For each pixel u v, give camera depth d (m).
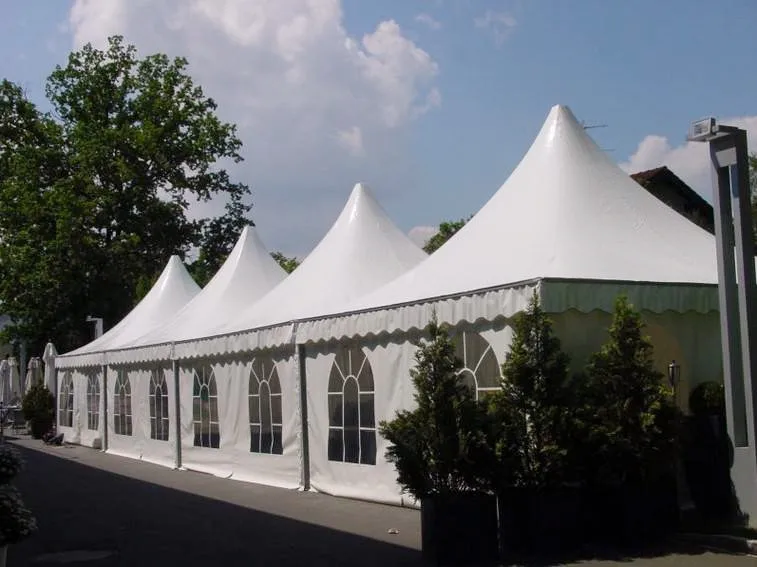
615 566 6.82
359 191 14.29
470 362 8.77
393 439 7.45
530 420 7.38
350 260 13.15
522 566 6.93
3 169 37.03
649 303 8.32
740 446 7.95
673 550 7.33
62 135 37.38
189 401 16.09
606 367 7.61
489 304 8.23
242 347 13.44
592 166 10.30
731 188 7.97
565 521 7.34
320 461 11.87
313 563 7.73
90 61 38.41
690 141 8.16
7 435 28.72
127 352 18.62
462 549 7.13
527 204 10.02
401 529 9.02
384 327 9.93
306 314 12.16
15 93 37.25
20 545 9.45
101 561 8.45
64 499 13.03
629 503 7.47
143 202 36.91
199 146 37.91
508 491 7.34
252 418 13.75
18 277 35.44
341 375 11.30
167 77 38.62
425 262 10.70
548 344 7.47
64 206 34.44
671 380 8.42
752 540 7.23
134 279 36.16
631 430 7.45
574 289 7.81
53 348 28.41
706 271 9.34
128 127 36.66
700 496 8.35
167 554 8.62
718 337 9.37
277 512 10.62
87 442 22.66
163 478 15.13
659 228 9.95
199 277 38.72
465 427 7.23
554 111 10.75
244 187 40.22
